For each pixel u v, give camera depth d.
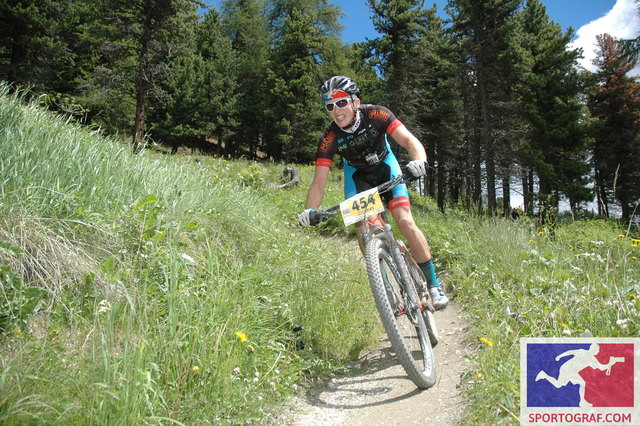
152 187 3.88
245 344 2.49
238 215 4.45
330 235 7.13
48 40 20.53
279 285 3.52
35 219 2.58
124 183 3.68
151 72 20.22
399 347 2.38
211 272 2.88
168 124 31.17
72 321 2.25
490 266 4.18
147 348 2.11
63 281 2.39
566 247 4.75
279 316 3.11
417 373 2.38
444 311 3.84
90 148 3.83
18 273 2.25
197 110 31.98
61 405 1.62
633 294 2.79
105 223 2.97
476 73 21.08
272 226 4.98
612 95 25.50
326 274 4.01
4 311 2.01
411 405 2.30
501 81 21.73
